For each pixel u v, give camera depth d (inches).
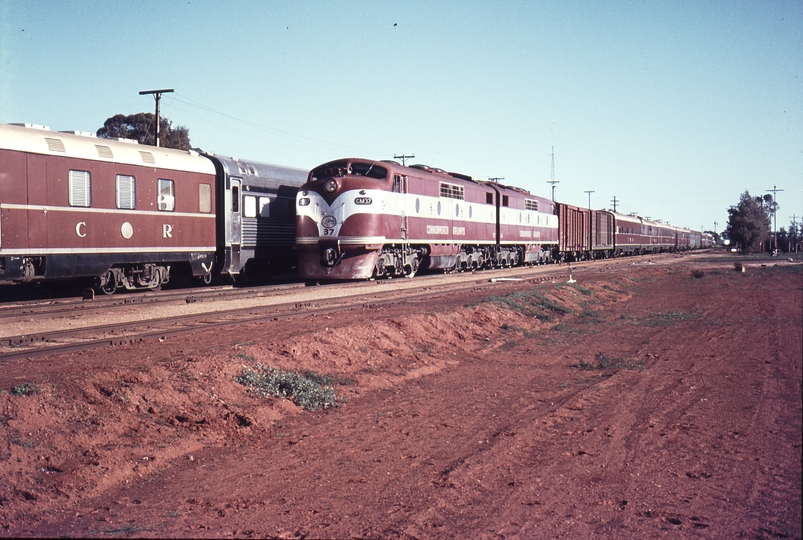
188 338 496.7
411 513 236.2
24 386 305.4
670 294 1146.7
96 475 260.4
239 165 1021.8
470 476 275.0
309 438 329.7
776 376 469.7
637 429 345.4
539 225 1859.0
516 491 258.4
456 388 450.0
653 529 222.1
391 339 553.0
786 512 235.3
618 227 2810.0
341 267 1027.3
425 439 329.1
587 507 242.1
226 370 389.4
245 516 232.8
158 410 328.8
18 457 255.8
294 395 387.2
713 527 223.3
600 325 764.0
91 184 779.4
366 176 1051.3
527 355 582.2
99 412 306.8
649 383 456.1
